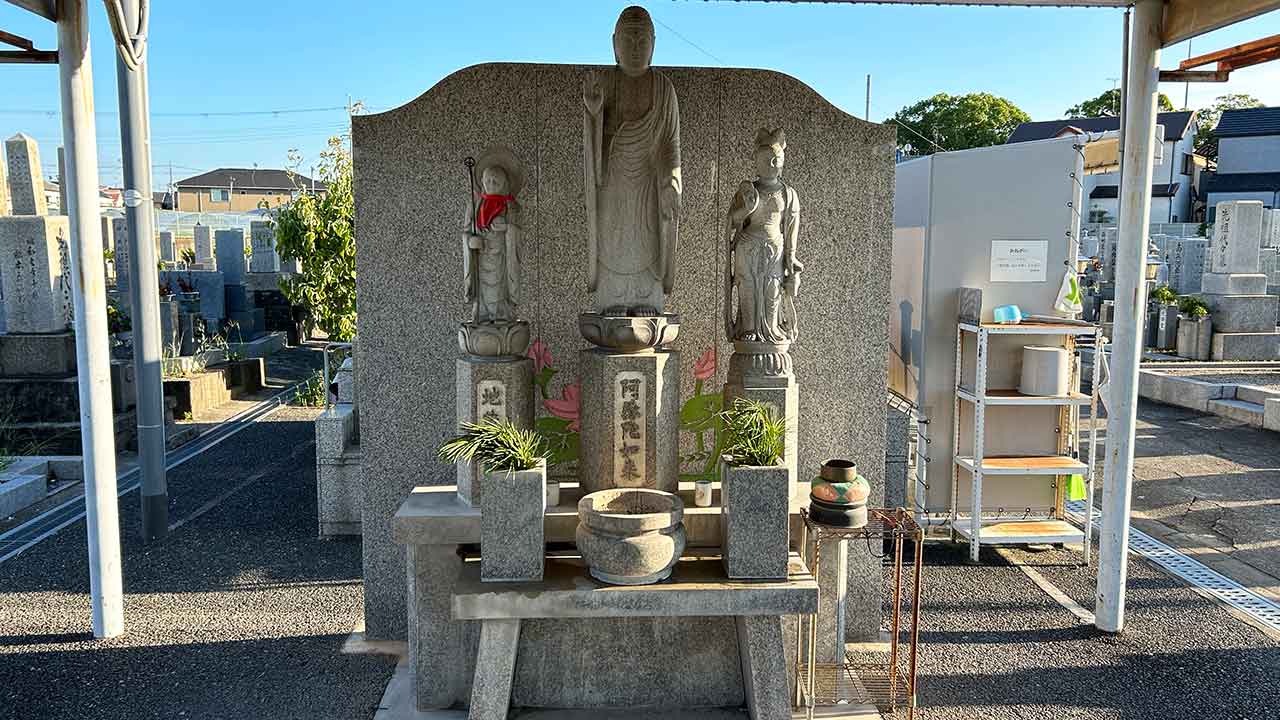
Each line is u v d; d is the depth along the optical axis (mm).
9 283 10328
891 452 7199
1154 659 5133
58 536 7324
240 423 12180
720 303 5258
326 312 12828
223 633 5484
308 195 13422
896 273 8211
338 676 4922
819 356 5387
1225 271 16594
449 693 4566
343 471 7406
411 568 4488
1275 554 6984
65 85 4965
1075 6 5473
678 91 5145
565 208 5156
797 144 5230
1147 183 5109
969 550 7188
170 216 37844
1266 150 33656
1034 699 4668
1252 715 4512
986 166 7332
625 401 4488
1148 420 12094
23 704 4586
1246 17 4445
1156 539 7363
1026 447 7578
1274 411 11352
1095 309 18484
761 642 4129
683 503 4617
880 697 4664
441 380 5230
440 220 5133
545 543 4465
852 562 5398
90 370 5188
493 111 5094
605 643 4516
